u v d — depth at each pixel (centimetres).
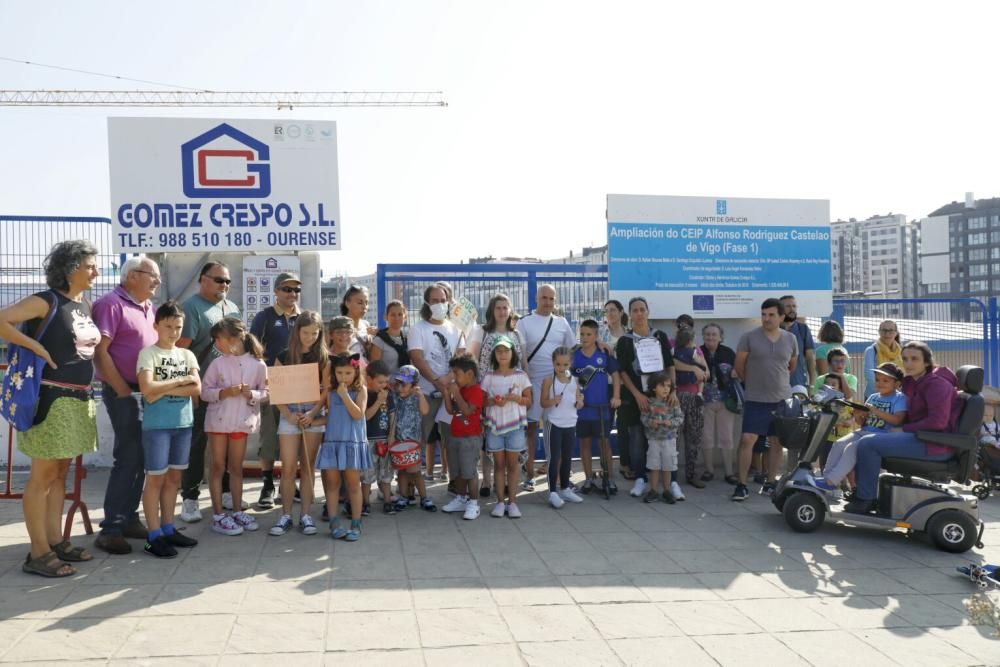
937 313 1090
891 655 409
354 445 589
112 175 816
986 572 522
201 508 691
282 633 413
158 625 419
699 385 811
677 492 741
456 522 654
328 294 1085
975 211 13900
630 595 487
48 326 487
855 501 648
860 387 1042
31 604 445
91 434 516
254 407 619
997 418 852
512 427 670
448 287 826
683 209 918
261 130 845
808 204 958
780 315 766
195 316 671
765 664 395
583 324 768
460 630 424
